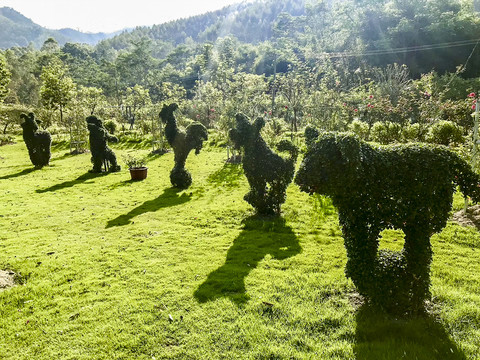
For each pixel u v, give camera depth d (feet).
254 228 22.06
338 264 16.33
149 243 19.81
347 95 69.77
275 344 10.75
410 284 11.62
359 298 13.19
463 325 11.25
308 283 14.47
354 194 11.27
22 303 13.71
